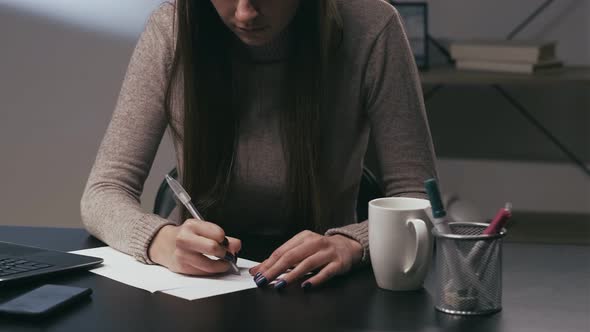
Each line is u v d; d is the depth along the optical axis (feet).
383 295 3.83
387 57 5.25
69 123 10.96
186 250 4.12
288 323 3.44
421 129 5.21
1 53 10.87
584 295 3.76
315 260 4.04
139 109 5.28
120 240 4.58
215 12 5.00
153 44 5.37
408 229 3.83
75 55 10.84
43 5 10.77
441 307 3.58
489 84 9.78
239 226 5.60
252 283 4.00
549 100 10.27
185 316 3.53
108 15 10.75
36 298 3.64
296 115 5.04
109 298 3.78
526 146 10.41
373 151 9.20
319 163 5.07
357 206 5.70
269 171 5.36
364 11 5.31
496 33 10.28
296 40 5.06
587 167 10.28
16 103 10.96
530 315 3.52
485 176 10.53
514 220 10.04
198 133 5.05
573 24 10.05
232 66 5.23
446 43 10.35
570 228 9.71
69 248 4.73
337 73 5.27
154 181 10.72
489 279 3.53
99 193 4.98
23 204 11.14
